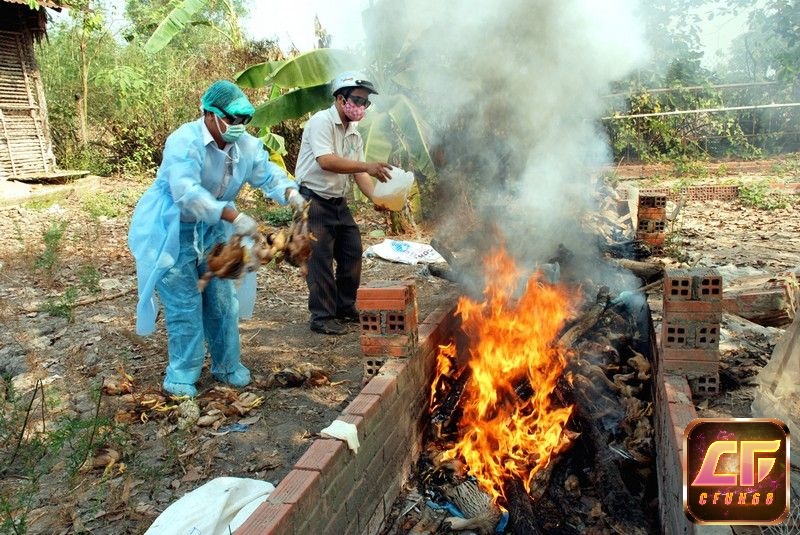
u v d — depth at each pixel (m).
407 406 4.13
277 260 4.12
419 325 4.86
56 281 7.77
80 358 5.17
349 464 3.22
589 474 3.89
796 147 17.47
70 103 18.59
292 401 4.52
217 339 4.72
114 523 3.23
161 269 4.20
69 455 3.79
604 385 4.22
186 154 4.07
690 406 3.33
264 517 2.55
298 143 13.84
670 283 3.69
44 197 13.91
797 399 3.19
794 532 2.56
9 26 15.18
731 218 11.11
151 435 4.07
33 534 3.15
